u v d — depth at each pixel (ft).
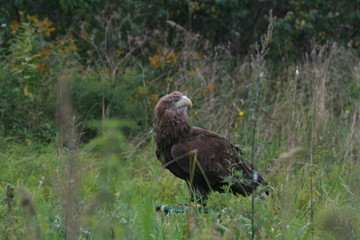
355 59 59.41
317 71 44.01
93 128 41.93
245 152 22.25
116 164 17.22
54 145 41.29
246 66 57.06
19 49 48.14
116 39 57.93
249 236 21.54
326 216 19.53
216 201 26.13
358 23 67.31
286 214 22.45
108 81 51.26
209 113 46.19
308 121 40.68
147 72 53.26
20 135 44.45
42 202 27.07
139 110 48.21
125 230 20.20
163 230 22.45
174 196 32.37
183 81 50.03
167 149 32.01
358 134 38.45
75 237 17.83
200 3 66.39
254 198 21.97
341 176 33.86
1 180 34.55
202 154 30.60
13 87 46.93
